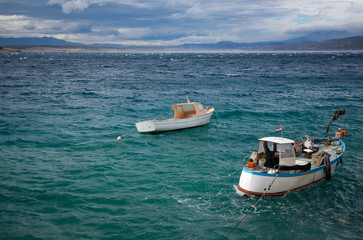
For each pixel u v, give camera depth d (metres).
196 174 18.45
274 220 13.60
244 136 26.84
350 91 52.44
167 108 40.22
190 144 24.66
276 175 15.18
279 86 61.31
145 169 19.19
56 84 64.94
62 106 40.06
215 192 16.12
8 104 40.31
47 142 24.33
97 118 33.53
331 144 20.58
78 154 21.81
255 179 15.29
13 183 16.62
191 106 30.62
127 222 13.16
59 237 12.00
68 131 27.78
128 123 31.66
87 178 17.62
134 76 87.38
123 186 16.69
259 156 16.83
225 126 30.56
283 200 15.33
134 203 14.80
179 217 13.67
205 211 14.26
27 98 45.72
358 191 16.22
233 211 14.31
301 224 13.30
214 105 41.66
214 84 66.88
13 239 11.77
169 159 21.08
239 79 76.88
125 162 20.42
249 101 44.50
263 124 31.02
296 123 30.98
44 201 14.80
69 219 13.28
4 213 13.58
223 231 12.73
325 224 13.30
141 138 26.25
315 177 16.69
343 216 13.95
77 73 96.81
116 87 61.47
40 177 17.58
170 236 12.28
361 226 13.16
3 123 30.00
